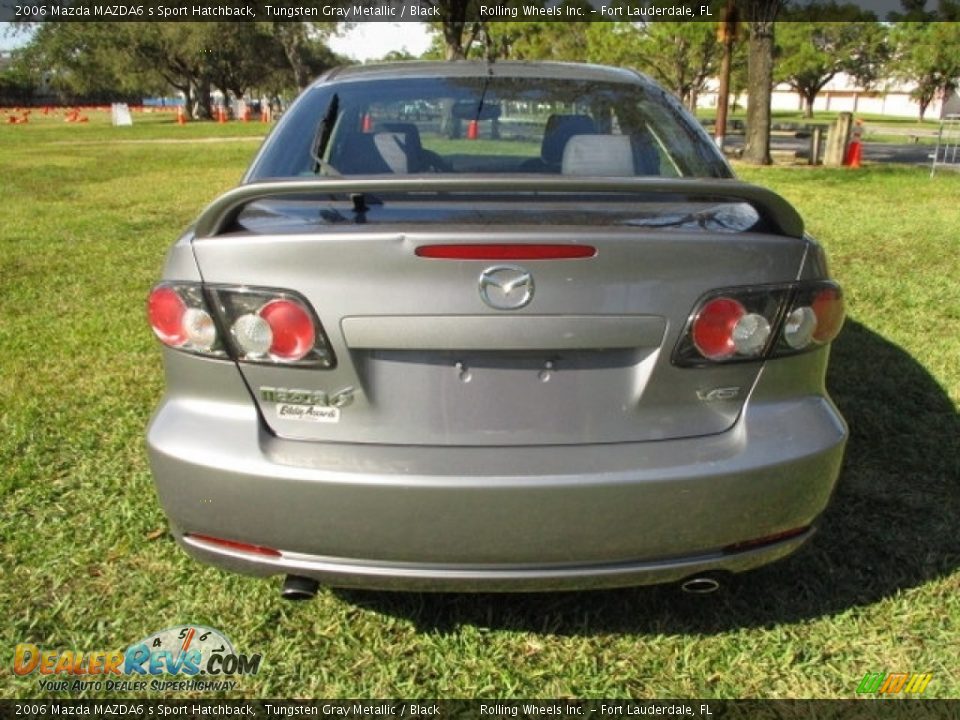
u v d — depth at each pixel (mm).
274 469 1941
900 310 5418
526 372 1965
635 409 1998
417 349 1927
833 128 17453
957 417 3766
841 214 9617
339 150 2834
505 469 1937
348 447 1978
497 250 1873
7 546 2789
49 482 3207
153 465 2057
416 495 1914
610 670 2297
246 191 1853
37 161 17750
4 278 6301
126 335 4926
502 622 2473
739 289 1974
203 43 54156
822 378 2193
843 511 2998
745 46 27609
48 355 4578
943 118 16719
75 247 7547
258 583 2629
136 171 15359
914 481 3203
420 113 2932
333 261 1894
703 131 3059
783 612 2500
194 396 2047
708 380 2016
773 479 2018
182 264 2004
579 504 1937
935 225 8781
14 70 71000
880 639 2385
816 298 2064
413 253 1871
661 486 1949
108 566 2699
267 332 1930
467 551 1961
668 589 2602
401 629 2447
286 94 58812
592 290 1906
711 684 2244
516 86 3010
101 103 78250
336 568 2012
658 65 30109
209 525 2029
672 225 2025
